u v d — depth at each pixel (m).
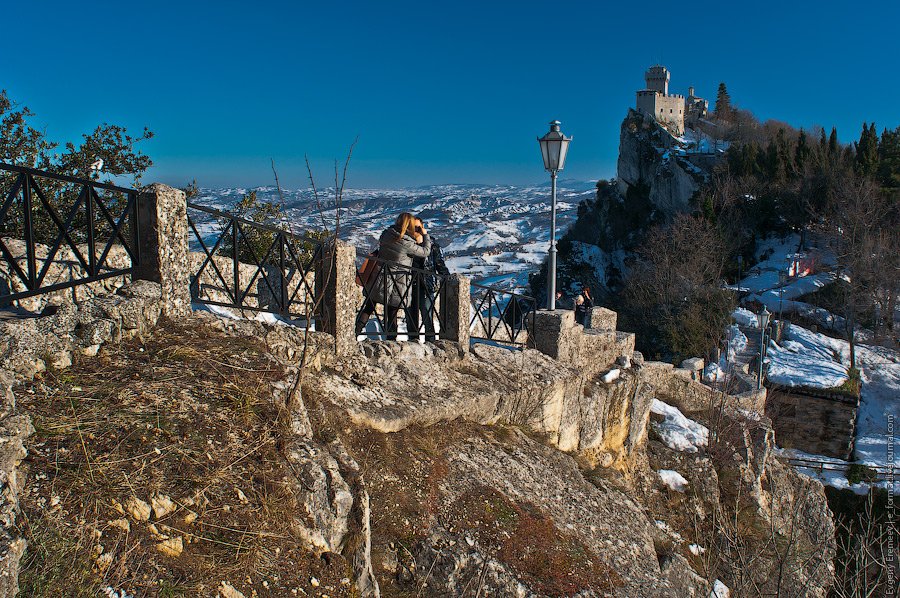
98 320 4.18
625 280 53.78
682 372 15.01
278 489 3.40
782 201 54.75
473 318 8.01
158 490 3.04
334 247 4.73
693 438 11.91
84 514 2.77
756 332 35.75
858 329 39.06
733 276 47.59
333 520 3.53
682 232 45.69
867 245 37.88
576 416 8.56
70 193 9.83
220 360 4.41
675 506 9.77
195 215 6.60
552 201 9.99
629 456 10.21
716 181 59.66
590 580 5.02
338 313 5.92
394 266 6.79
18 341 3.64
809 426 28.19
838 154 59.72
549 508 5.81
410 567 4.36
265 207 12.77
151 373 4.00
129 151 11.78
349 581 3.32
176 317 5.02
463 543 4.67
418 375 6.56
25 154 10.41
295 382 4.38
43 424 3.18
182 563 2.81
